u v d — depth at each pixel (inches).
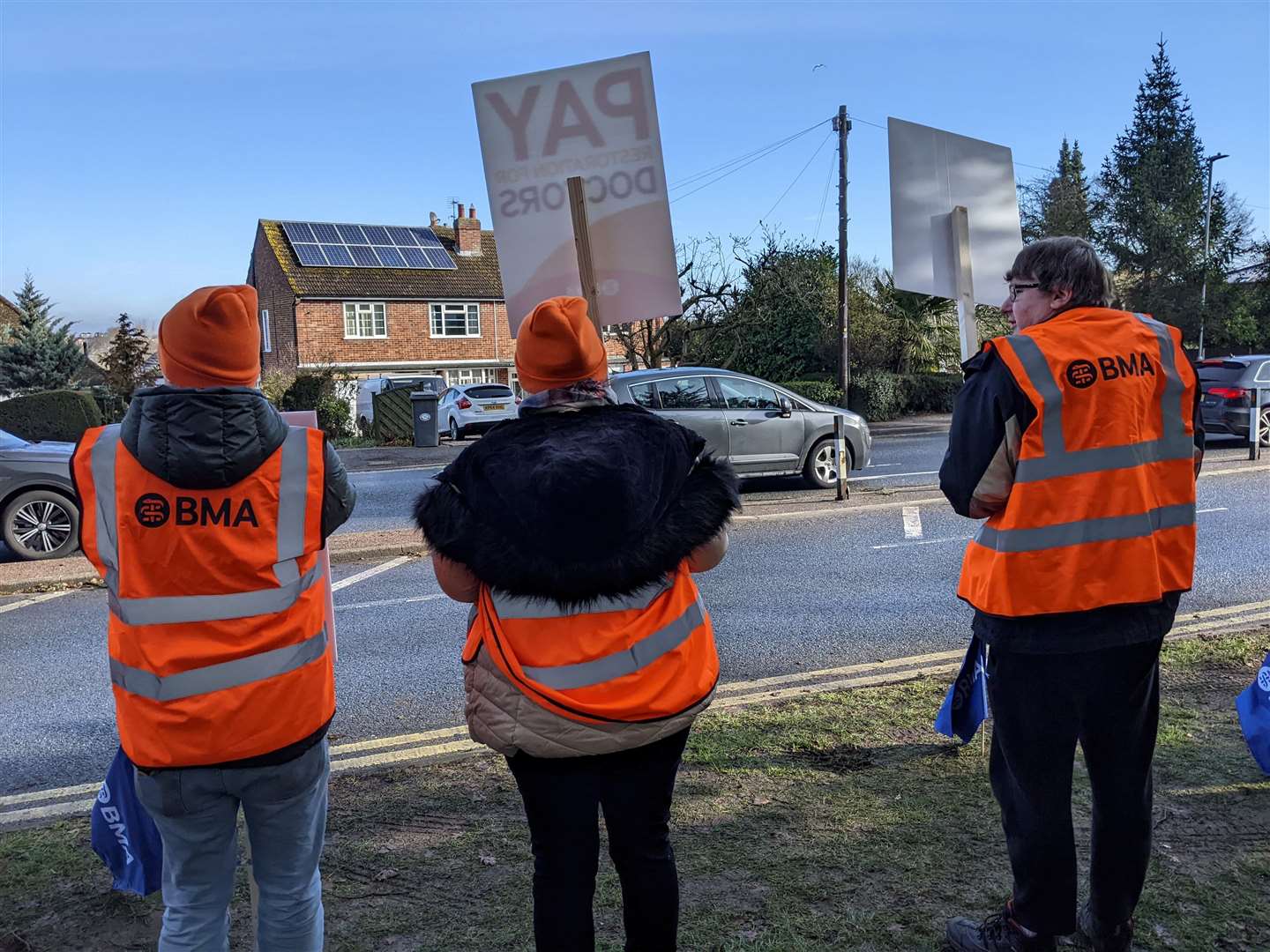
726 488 84.4
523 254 123.4
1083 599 90.4
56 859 132.3
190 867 85.3
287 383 1088.2
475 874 123.6
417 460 759.7
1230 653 199.9
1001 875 118.4
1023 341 92.0
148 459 79.3
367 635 260.5
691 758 156.5
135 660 80.7
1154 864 119.0
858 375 1054.4
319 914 90.7
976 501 94.6
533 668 78.7
